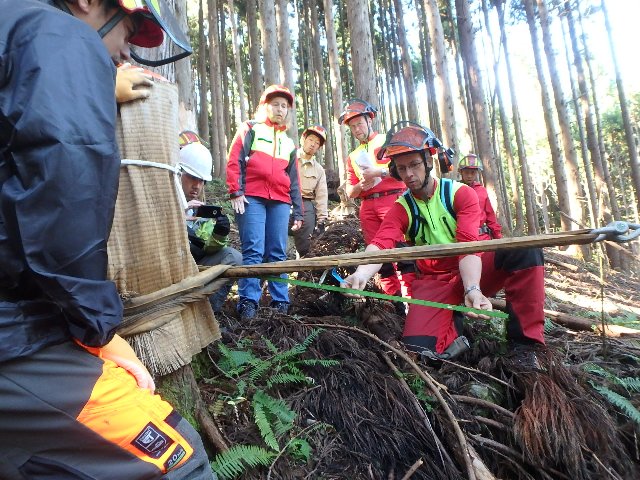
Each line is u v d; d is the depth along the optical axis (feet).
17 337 3.54
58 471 3.75
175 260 5.81
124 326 5.38
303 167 18.07
